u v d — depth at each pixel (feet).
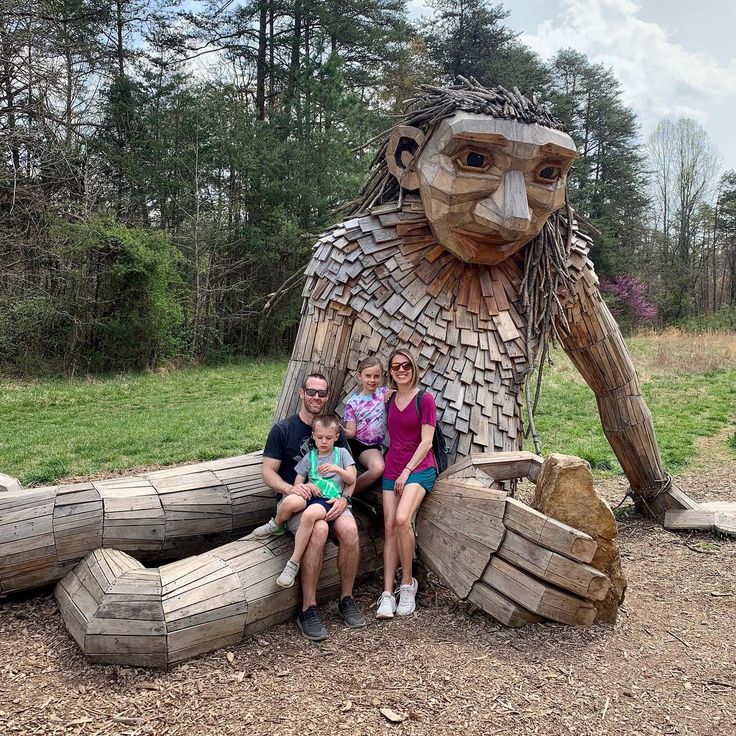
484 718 7.68
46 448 24.89
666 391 37.45
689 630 10.16
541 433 27.22
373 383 11.05
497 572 9.98
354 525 10.14
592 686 8.37
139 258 51.13
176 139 63.82
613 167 105.70
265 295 64.18
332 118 63.77
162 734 7.45
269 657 9.06
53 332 52.24
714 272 121.29
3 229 48.98
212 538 11.25
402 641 9.47
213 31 66.13
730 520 15.14
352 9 67.15
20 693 8.24
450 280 12.28
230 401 36.73
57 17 56.03
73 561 10.23
